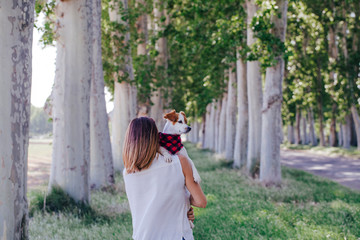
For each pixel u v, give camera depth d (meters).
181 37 17.61
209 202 8.26
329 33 29.09
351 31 30.39
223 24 13.34
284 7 12.40
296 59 25.00
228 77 22.55
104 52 14.43
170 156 2.17
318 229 5.89
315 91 32.72
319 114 37.47
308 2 24.27
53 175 7.49
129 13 14.80
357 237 5.62
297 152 38.44
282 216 6.80
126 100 14.94
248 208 7.48
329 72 30.48
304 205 8.77
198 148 40.16
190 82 25.64
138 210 2.16
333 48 29.16
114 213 7.17
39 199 7.05
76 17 7.32
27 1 2.96
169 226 2.09
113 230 5.65
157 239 2.07
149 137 2.13
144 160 2.10
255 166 14.63
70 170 7.32
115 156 15.06
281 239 5.23
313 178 14.72
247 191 10.41
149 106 18.64
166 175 2.10
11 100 2.83
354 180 15.78
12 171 2.86
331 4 26.58
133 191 2.17
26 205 3.06
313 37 25.69
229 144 21.38
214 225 6.07
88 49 7.54
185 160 2.17
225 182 12.30
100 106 10.77
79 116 7.44
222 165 19.20
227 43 13.55
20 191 2.95
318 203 9.27
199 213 7.04
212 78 19.62
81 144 7.45
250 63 14.96
